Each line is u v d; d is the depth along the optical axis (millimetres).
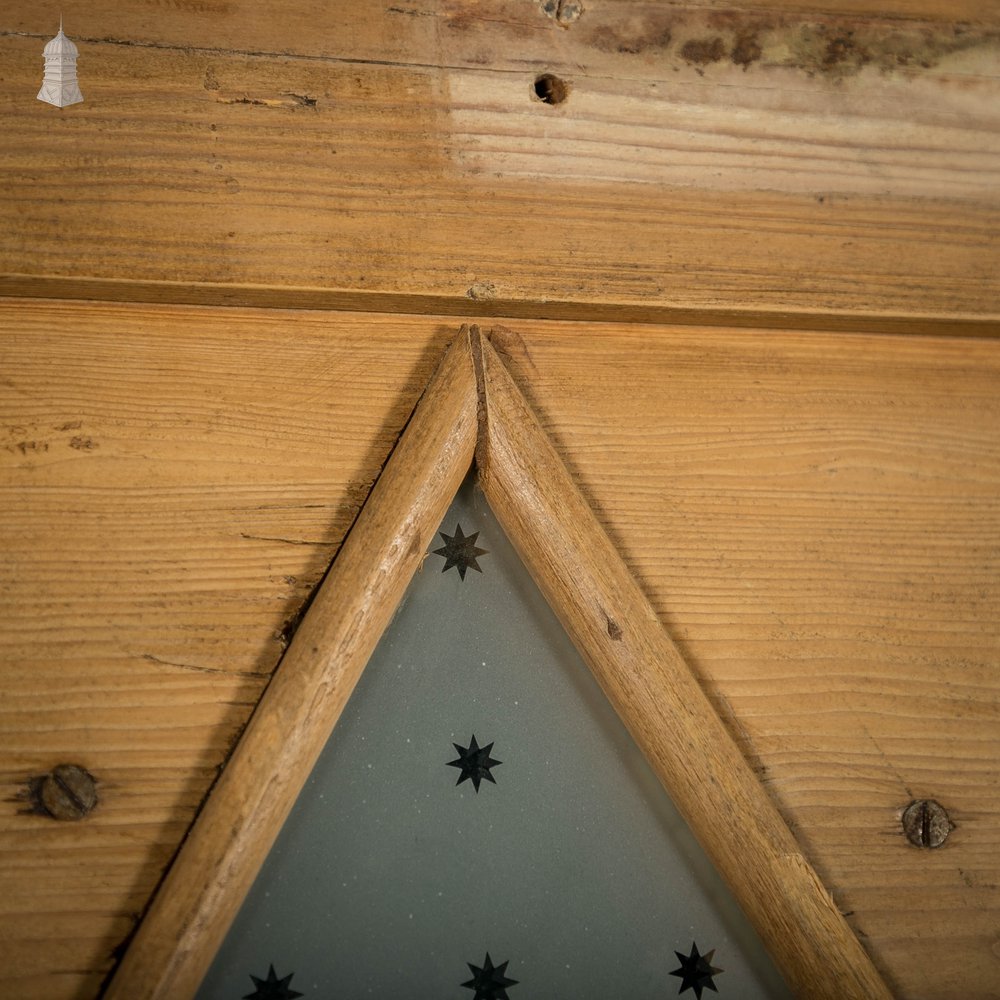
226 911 217
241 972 223
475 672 241
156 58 237
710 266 249
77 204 233
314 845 229
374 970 226
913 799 237
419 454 234
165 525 230
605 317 249
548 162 246
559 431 243
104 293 236
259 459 234
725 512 245
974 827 237
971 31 258
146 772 220
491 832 234
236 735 223
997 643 247
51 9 235
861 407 254
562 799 237
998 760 241
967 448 256
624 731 242
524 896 233
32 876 215
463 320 246
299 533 232
